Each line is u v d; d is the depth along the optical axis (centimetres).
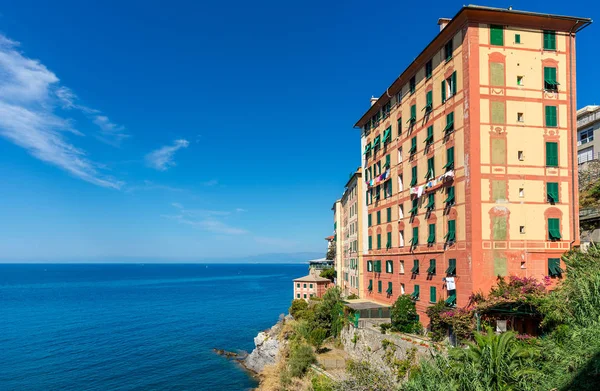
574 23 3422
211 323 10262
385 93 4856
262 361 6228
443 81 3650
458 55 3422
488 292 3098
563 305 2405
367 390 2792
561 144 3391
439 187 3662
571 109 3425
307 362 4244
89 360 6781
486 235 3162
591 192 4509
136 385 5606
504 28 3350
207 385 5650
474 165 3198
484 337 2280
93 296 17150
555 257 3253
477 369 2092
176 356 7100
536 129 3344
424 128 3994
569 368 1933
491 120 3266
